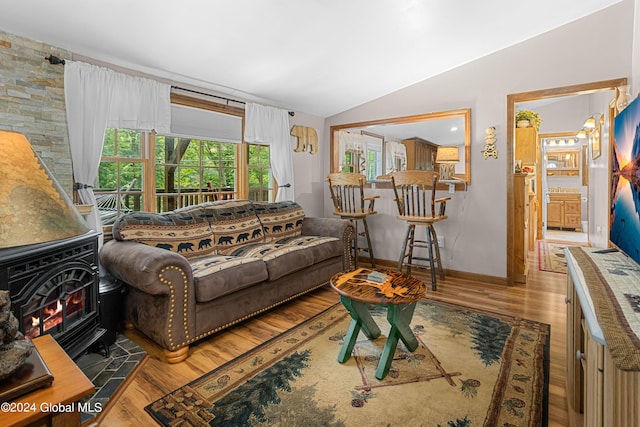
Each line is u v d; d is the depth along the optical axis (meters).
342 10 2.51
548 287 3.50
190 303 2.12
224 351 2.18
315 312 2.85
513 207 3.53
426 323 2.57
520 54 3.38
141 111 2.90
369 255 4.61
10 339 1.03
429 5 2.59
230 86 3.57
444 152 5.07
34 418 0.92
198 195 3.56
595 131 4.98
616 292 1.17
